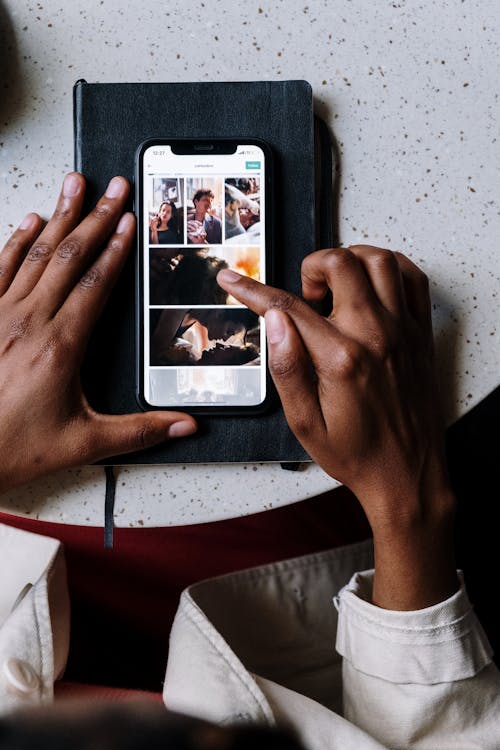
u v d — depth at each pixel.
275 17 0.70
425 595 0.61
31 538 0.74
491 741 0.60
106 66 0.69
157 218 0.66
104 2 0.69
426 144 0.70
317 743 0.55
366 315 0.59
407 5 0.71
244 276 0.61
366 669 0.61
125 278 0.67
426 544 0.61
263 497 0.68
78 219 0.66
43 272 0.64
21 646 0.55
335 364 0.57
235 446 0.67
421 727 0.60
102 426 0.63
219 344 0.66
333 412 0.58
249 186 0.67
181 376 0.66
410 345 0.61
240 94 0.68
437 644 0.59
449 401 0.70
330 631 0.77
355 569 0.79
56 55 0.69
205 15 0.70
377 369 0.58
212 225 0.67
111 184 0.65
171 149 0.67
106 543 0.67
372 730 0.61
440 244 0.70
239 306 0.66
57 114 0.69
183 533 0.82
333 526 0.88
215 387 0.66
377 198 0.70
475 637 0.61
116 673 0.90
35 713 0.17
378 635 0.60
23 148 0.69
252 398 0.67
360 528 0.90
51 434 0.63
